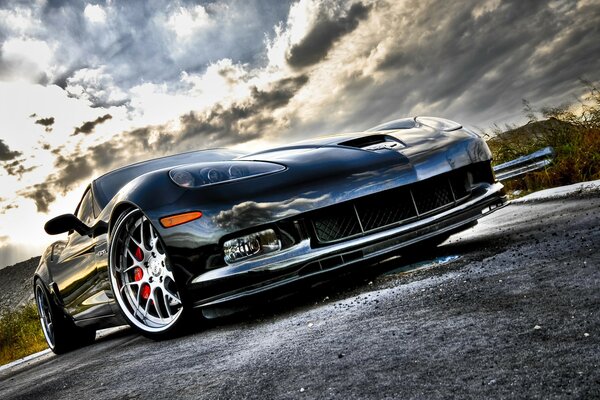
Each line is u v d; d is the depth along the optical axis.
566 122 5.11
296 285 2.23
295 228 2.25
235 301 2.23
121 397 1.52
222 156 3.63
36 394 2.04
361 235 2.34
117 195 2.80
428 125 2.92
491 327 1.19
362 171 2.41
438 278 1.97
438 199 2.57
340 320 1.70
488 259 2.11
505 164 5.17
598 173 4.21
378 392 0.98
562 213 2.92
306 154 2.56
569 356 0.91
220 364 1.58
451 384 0.93
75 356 3.31
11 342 7.24
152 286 2.56
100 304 3.11
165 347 2.26
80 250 3.32
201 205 2.26
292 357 1.40
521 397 0.81
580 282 1.36
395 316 1.54
